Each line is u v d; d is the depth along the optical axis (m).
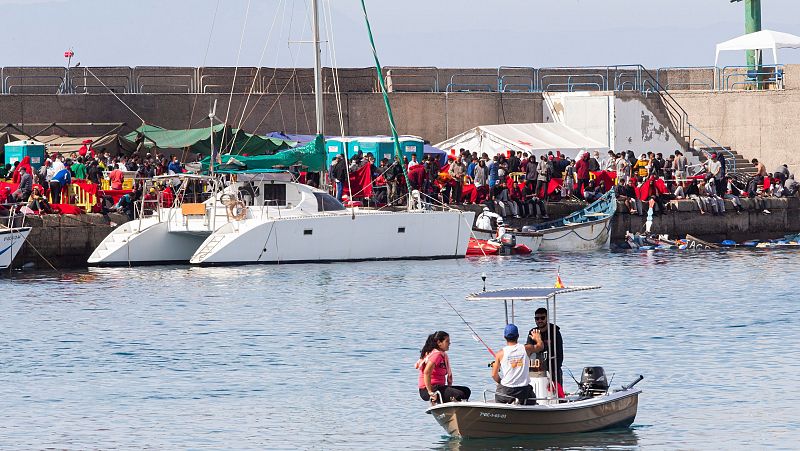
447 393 85.75
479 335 124.12
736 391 100.62
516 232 191.50
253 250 169.50
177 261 174.50
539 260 185.00
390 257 177.50
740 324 131.38
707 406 95.81
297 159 176.62
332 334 125.00
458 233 182.12
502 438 84.81
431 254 180.62
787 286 160.00
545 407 84.50
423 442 86.62
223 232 170.38
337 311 137.75
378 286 155.50
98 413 95.31
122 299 145.38
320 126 180.25
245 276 162.75
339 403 97.62
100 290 151.75
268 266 170.38
